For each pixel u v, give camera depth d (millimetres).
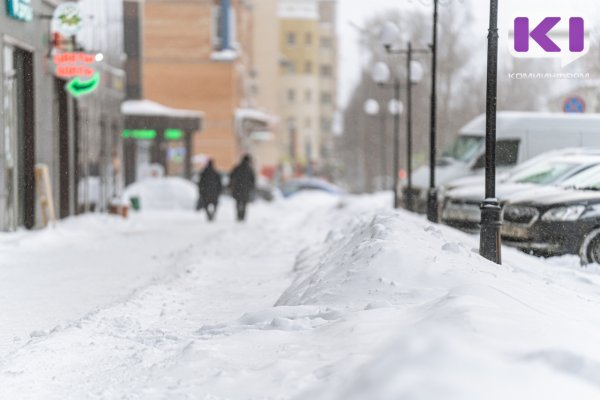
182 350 11453
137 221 48344
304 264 22156
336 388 8281
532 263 21312
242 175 49062
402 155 97250
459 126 93938
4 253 27734
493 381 7551
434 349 8148
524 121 39094
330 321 12492
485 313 10438
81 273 23484
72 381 10648
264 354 10922
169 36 110938
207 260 25391
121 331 13945
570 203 23969
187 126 79250
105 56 53719
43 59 38594
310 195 90312
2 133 33000
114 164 56812
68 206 43719
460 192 30984
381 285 13992
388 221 18969
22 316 16562
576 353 8555
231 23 112062
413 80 40469
